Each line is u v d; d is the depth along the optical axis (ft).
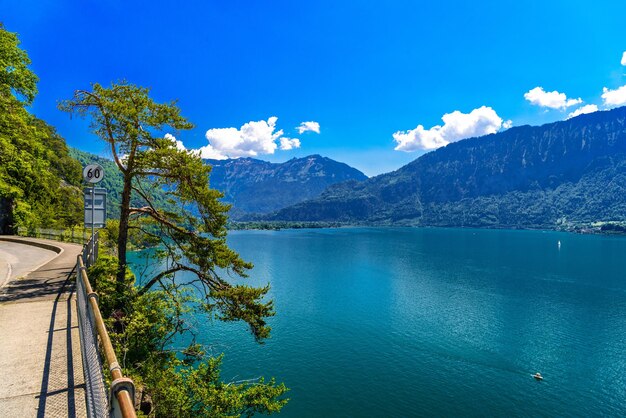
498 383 139.54
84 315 28.04
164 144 60.80
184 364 55.98
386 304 240.12
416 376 142.72
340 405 121.80
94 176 58.80
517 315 222.28
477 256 526.57
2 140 100.63
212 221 60.54
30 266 72.33
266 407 55.47
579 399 130.21
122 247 62.95
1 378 26.17
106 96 60.13
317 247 634.43
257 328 56.03
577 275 366.22
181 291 63.62
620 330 197.98
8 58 94.73
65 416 21.95
